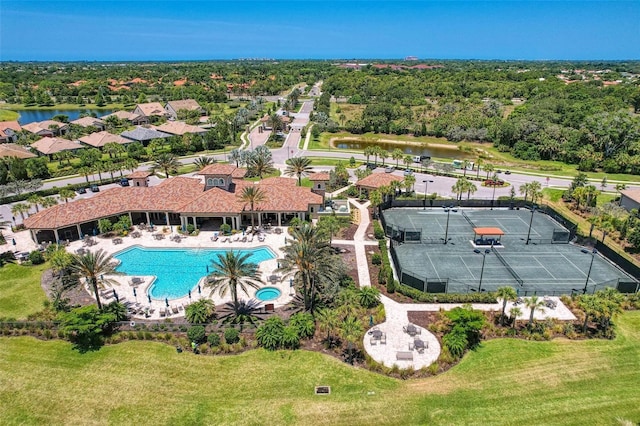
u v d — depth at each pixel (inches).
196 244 2484.0
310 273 1717.5
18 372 1487.5
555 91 6752.0
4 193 3144.7
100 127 5949.8
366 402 1352.1
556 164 4483.3
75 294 1967.3
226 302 1909.4
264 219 2842.0
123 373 1476.4
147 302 1904.5
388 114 6486.2
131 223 2687.0
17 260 2295.8
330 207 3031.5
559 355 1550.2
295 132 6067.9
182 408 1332.4
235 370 1486.2
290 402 1353.3
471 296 1879.9
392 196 3189.0
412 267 2194.9
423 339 1635.1
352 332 1492.4
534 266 2203.5
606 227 2421.3
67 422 1289.4
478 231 2405.3
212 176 2810.0
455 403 1346.0
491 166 3747.5
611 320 1743.4
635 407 1328.7
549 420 1284.4
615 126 4360.2
